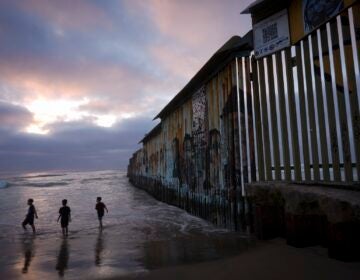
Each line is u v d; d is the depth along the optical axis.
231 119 8.84
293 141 7.01
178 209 15.09
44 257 7.57
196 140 12.30
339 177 6.01
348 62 5.72
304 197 5.61
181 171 14.76
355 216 4.58
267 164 7.81
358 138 5.57
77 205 19.42
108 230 11.09
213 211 10.39
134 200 21.30
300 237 5.80
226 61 9.14
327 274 4.55
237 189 8.56
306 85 6.68
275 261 5.37
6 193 31.27
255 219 7.17
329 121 6.14
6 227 12.60
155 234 9.75
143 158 29.73
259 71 8.05
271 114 7.65
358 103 5.60
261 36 7.84
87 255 7.54
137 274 5.67
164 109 17.45
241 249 6.54
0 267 6.77
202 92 11.59
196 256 6.50
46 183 48.97
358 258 4.83
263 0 7.49
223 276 5.08
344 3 5.74
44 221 14.04
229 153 9.05
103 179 56.16
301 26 6.81
